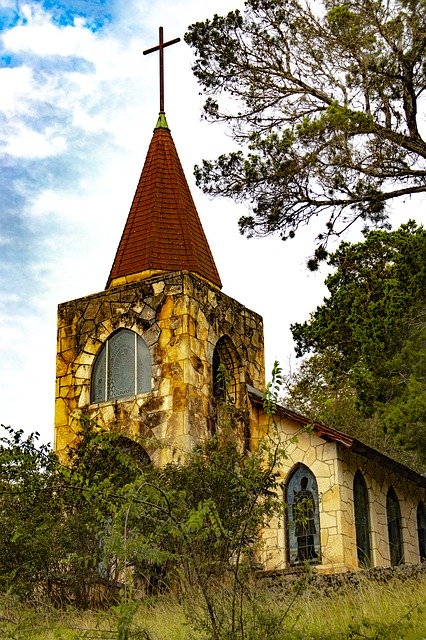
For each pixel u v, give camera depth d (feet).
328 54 68.39
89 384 75.15
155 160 82.12
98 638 37.52
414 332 73.26
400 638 37.47
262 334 81.51
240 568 38.75
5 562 53.11
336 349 99.19
